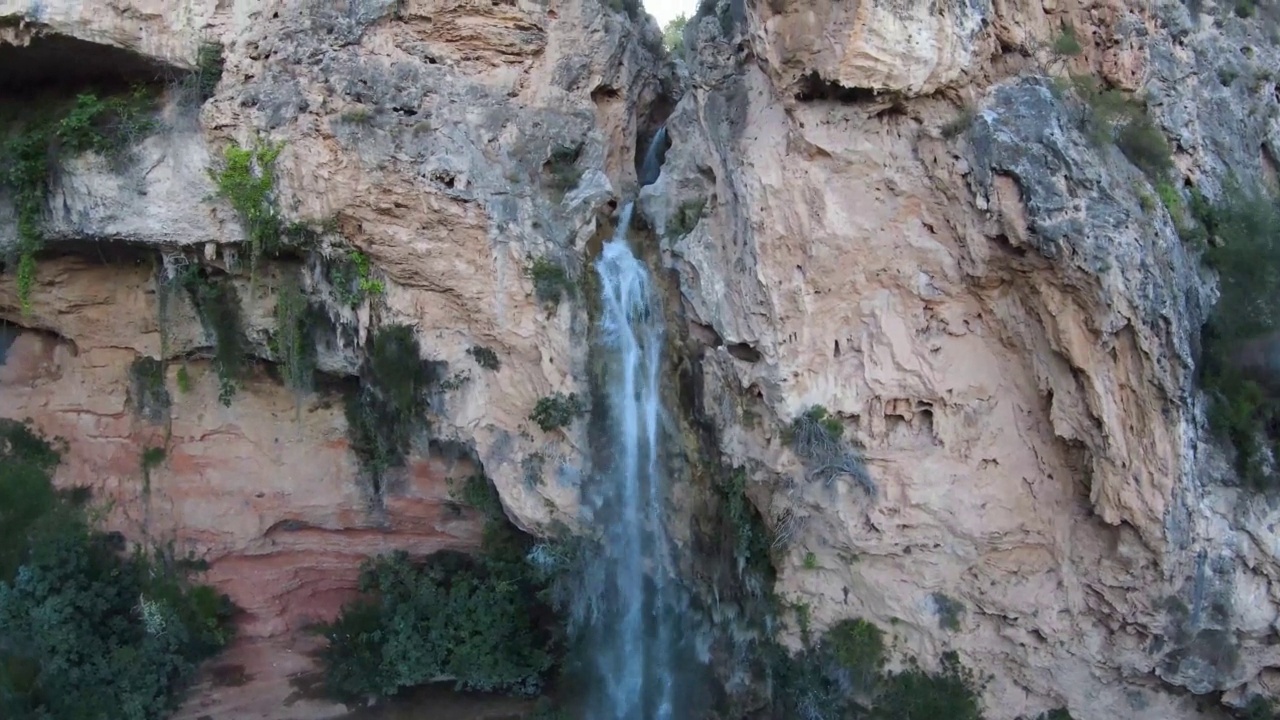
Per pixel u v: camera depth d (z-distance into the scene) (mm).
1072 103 12828
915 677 14133
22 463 16500
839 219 13328
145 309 16531
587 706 16328
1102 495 12352
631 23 19359
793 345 14055
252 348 16453
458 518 17781
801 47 12898
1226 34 15664
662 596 16156
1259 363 12195
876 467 13961
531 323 15211
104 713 14953
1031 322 12711
